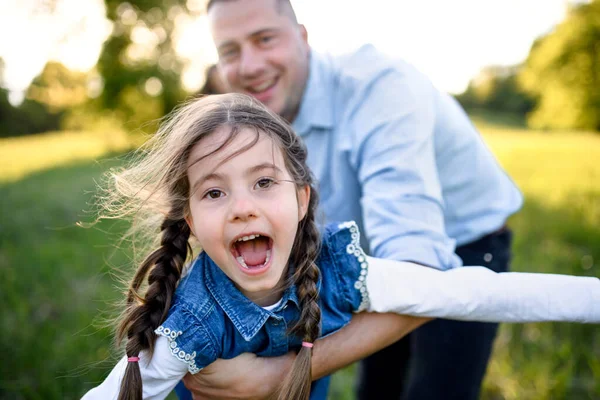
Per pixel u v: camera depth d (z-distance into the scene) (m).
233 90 1.94
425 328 1.88
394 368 2.20
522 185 9.30
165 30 22.73
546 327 2.95
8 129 34.53
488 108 42.03
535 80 32.91
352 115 1.79
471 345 1.84
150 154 1.46
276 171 1.29
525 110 40.56
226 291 1.36
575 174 10.88
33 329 2.96
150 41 23.05
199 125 1.29
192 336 1.29
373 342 1.46
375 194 1.58
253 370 1.38
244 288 1.29
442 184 1.94
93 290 3.58
